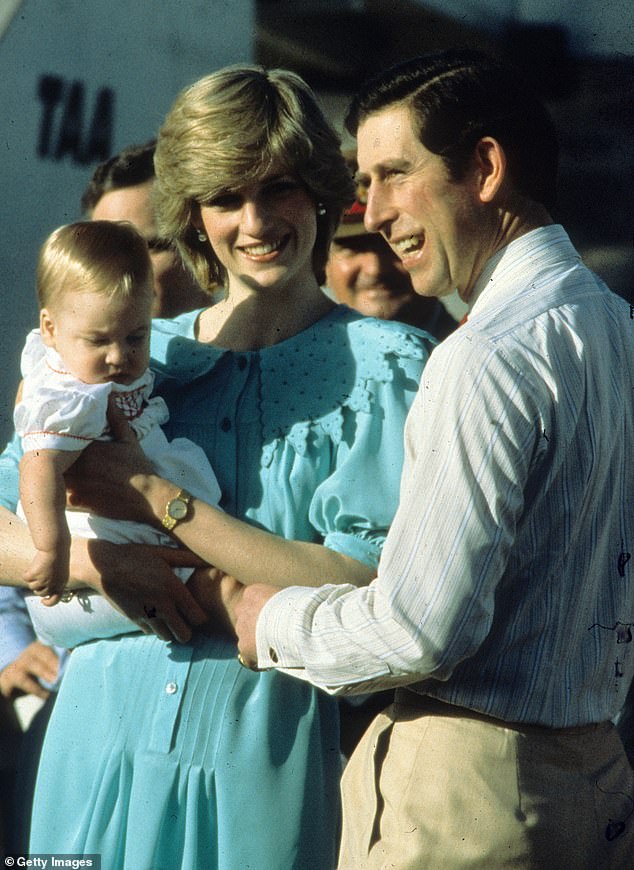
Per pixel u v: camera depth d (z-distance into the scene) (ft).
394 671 25.48
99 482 32.19
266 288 33.50
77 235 32.48
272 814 32.09
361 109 28.30
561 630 26.13
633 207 53.72
